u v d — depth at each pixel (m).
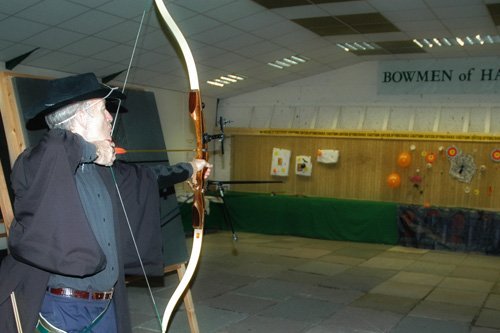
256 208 8.82
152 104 3.49
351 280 5.52
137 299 4.65
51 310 1.61
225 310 4.33
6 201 2.47
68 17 5.15
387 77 9.30
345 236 8.16
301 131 9.60
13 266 1.62
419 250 7.50
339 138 9.30
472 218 7.34
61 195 1.48
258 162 10.12
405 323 4.05
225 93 10.26
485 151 8.16
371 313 4.30
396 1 5.79
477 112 8.63
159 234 2.14
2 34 5.26
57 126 1.71
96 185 1.72
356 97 9.59
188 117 9.66
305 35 7.23
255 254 6.95
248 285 5.23
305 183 9.66
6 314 1.62
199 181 2.34
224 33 6.55
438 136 8.46
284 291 5.01
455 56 8.68
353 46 8.27
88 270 1.50
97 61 6.70
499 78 8.47
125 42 6.18
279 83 10.14
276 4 5.73
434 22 6.63
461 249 7.39
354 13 6.21
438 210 7.57
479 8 5.96
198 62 7.78
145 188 2.03
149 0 4.55
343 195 9.30
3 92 2.54
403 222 7.80
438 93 8.95
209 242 7.86
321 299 4.73
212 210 9.14
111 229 1.74
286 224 8.61
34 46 5.75
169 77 8.14
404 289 5.16
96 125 1.72
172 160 9.23
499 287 5.30
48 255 1.47
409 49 8.28
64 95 1.66
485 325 4.03
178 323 3.97
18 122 2.52
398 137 8.78
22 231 1.53
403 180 8.79
